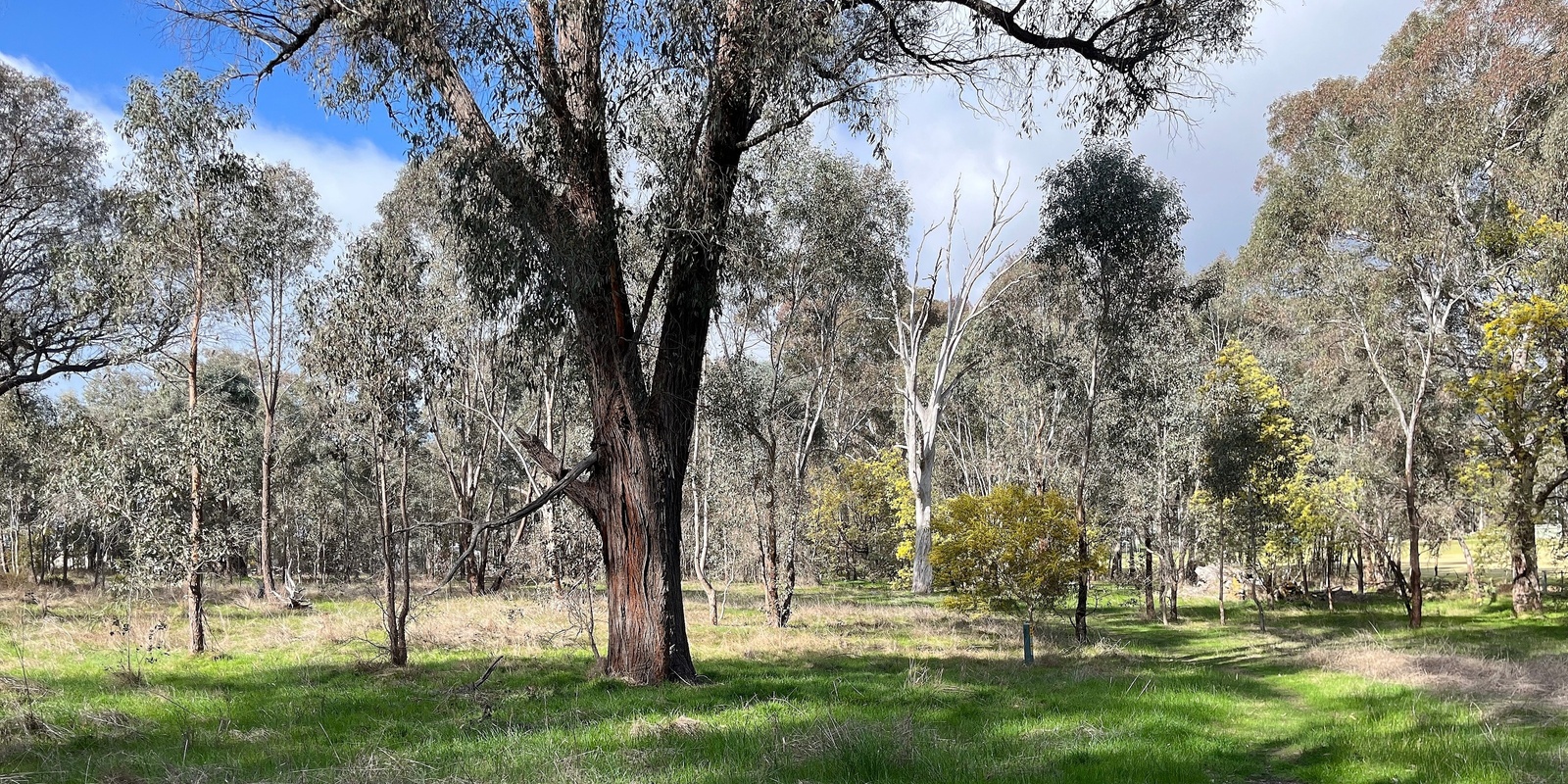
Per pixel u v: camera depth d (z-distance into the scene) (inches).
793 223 897.5
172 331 900.0
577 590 758.5
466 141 433.4
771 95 448.8
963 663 616.1
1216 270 1523.1
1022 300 1311.5
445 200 481.1
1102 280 860.0
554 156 430.6
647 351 590.6
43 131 1035.3
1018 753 304.8
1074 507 924.6
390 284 567.2
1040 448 1380.4
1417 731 368.8
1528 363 938.1
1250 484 1042.7
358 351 556.1
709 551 1215.6
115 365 976.9
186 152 679.7
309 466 1652.3
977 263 1418.6
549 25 454.9
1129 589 1556.3
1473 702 438.6
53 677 494.6
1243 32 481.1
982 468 1893.5
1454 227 945.5
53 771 285.3
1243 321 1582.2
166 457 612.1
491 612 842.2
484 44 404.5
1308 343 1267.2
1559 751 313.7
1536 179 922.1
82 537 1386.6
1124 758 303.4
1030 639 655.8
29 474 1323.8
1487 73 989.8
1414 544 964.6
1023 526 849.5
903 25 487.8
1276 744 359.9
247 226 754.8
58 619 763.4
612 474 492.1
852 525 1814.7
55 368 956.6
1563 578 1326.3
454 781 250.7
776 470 943.7
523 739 323.6
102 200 1063.0
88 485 608.7
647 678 481.1
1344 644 791.7
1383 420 1172.5
